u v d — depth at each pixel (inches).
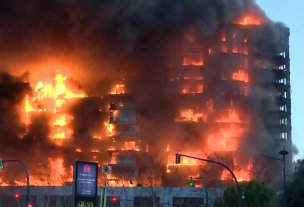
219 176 4042.8
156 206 3821.4
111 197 3905.0
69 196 3964.1
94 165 2073.1
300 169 2445.9
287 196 2411.4
